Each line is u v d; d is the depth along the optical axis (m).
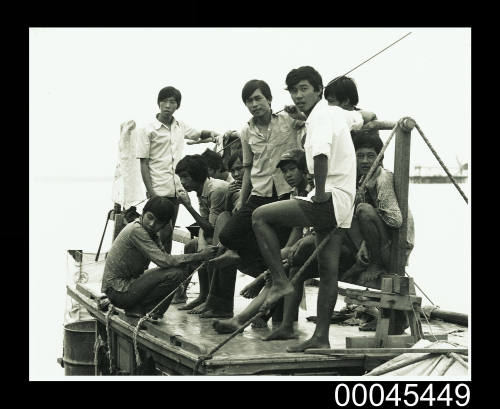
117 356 6.55
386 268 5.23
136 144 7.39
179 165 6.55
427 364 4.63
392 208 5.12
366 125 5.50
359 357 4.76
